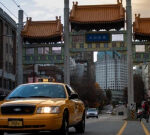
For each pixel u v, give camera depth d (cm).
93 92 11406
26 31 4338
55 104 1098
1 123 1062
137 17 4356
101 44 4203
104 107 16875
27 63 4312
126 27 4225
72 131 1584
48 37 4306
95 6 4384
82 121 1471
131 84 4197
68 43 4247
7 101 1124
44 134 1416
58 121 1084
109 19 4228
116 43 4200
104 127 1955
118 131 1628
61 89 1243
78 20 4222
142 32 4197
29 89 1225
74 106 1284
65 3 4309
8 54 6725
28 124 1048
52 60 4278
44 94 1202
